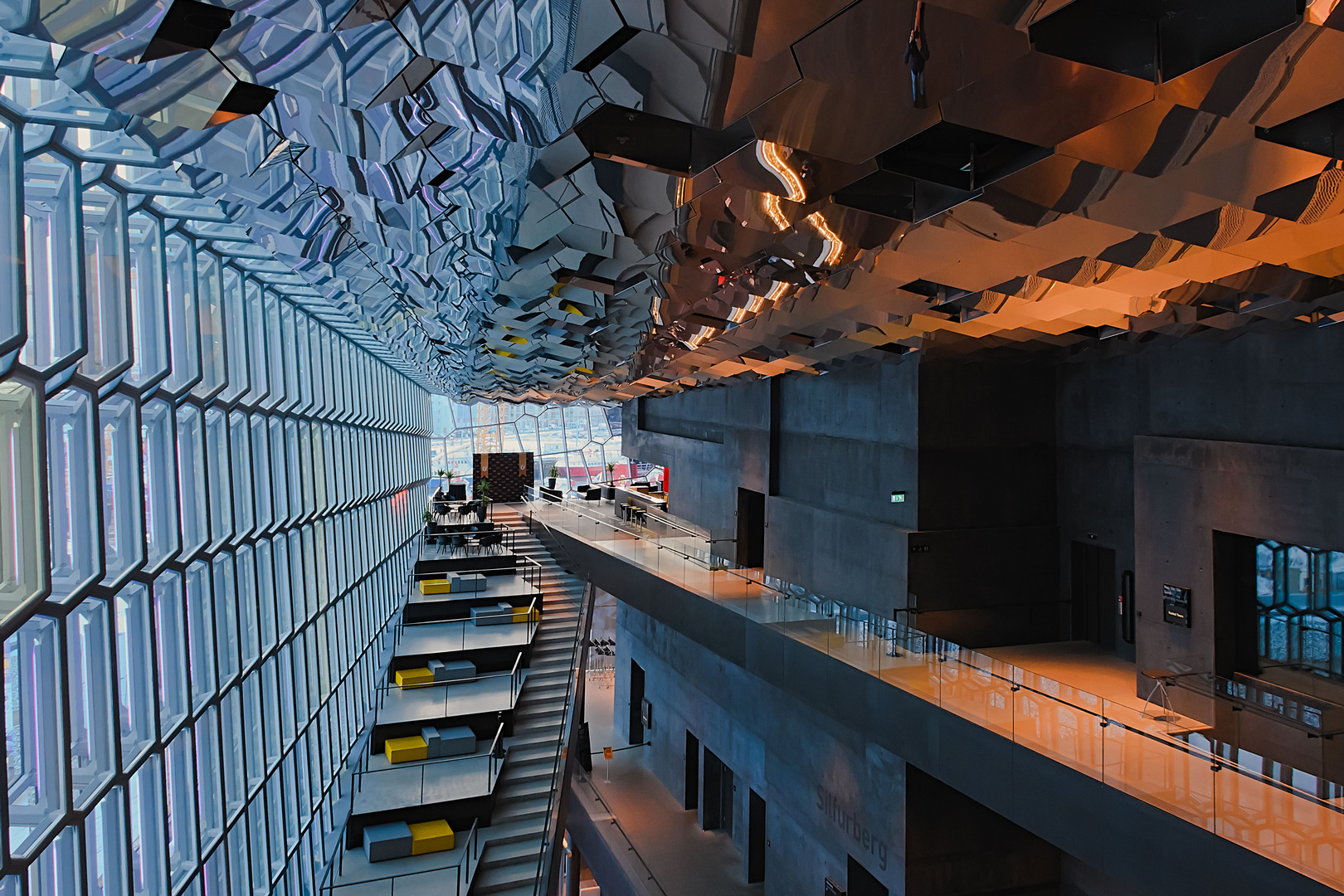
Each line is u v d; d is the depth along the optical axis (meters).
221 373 9.58
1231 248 7.27
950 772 12.17
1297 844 7.71
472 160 5.81
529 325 15.04
